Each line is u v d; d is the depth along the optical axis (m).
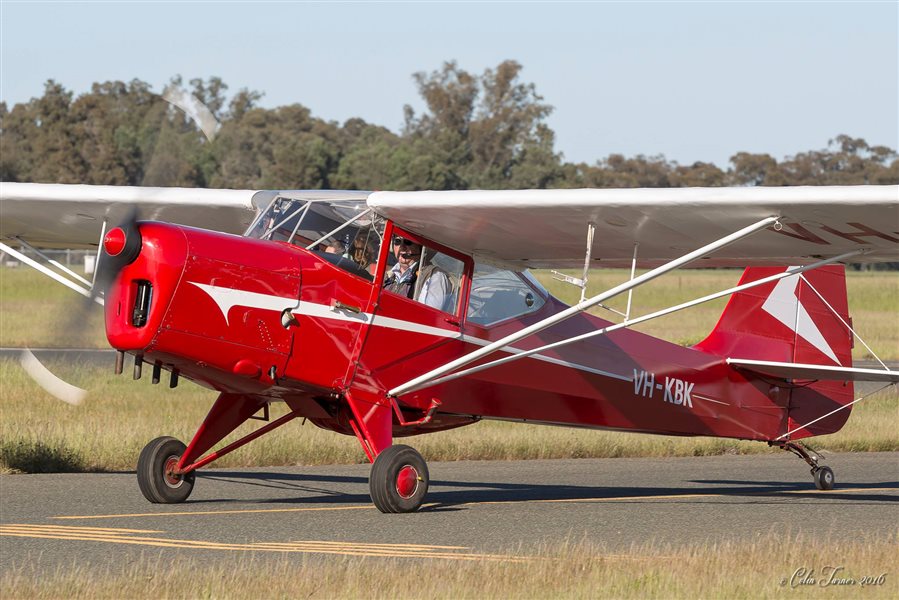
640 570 13.08
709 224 18.34
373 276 19.36
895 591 12.38
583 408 22.33
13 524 17.12
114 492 20.80
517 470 26.38
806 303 25.91
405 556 14.46
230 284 17.42
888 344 63.62
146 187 18.52
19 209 22.48
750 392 24.97
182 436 26.66
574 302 79.62
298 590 11.87
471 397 20.62
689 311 82.12
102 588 11.92
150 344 16.84
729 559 13.77
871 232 17.92
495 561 13.55
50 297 80.56
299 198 19.44
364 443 19.20
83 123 157.12
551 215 18.53
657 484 24.81
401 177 167.62
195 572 12.77
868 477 27.09
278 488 22.17
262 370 17.97
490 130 187.75
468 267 20.73
